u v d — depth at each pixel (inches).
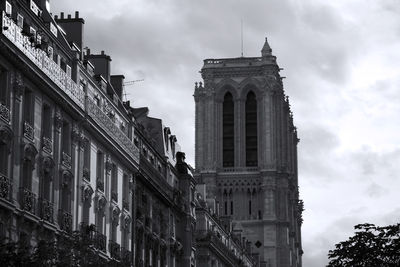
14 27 3412.9
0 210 3312.0
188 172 6215.6
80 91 4087.1
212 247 7126.0
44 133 3791.8
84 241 3270.2
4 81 3422.7
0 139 3378.4
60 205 3914.9
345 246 3464.6
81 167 4131.4
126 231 4763.8
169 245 5654.5
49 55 3865.7
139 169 4958.2
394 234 3435.0
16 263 2869.1
